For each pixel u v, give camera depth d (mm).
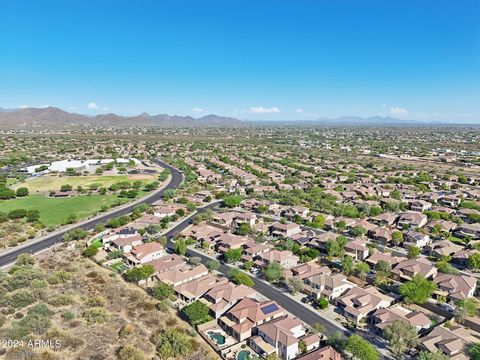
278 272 90062
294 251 108875
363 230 122250
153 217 140000
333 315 76312
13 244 113312
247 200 168000
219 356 62250
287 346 61656
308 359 59250
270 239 121188
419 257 104188
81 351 58531
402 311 75312
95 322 67250
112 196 181500
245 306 73812
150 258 102688
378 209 148000
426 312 77312
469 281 85625
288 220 143875
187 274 90688
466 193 181125
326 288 83750
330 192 180125
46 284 80812
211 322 72188
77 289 81000
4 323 65125
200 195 180125
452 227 129000
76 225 136000
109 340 62344
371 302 77438
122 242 109938
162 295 79938
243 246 112000
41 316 66000
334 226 131375
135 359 56531
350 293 81062
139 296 80062
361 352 58625
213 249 114188
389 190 184125
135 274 88250
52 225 135000
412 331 63812
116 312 72562
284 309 78188
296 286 84438
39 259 100562
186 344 61969
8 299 72500
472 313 74438
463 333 68062
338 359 59031
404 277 90938
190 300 80500
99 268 96312
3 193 171500
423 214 142250
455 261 103812
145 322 69750
